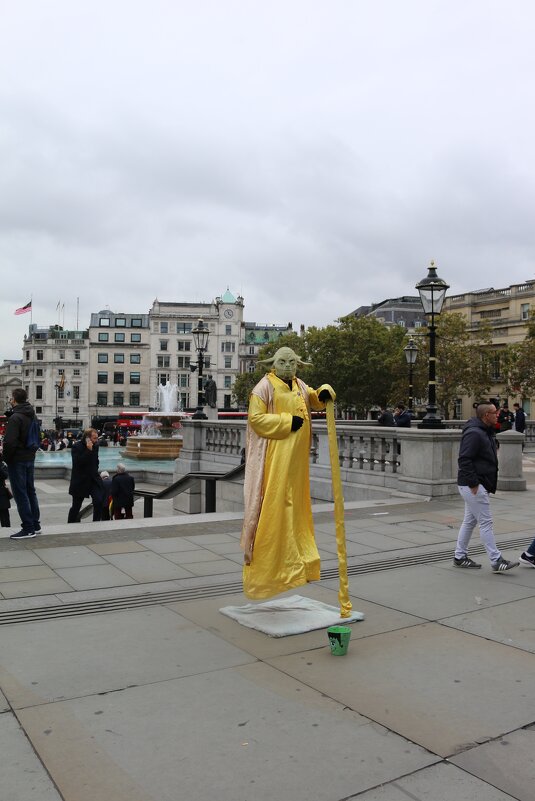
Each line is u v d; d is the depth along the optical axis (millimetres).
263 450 5293
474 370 46906
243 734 3369
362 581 6473
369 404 57125
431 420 12828
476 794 2854
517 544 8344
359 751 3207
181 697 3793
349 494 13383
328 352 55938
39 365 102938
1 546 7711
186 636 4816
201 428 18844
